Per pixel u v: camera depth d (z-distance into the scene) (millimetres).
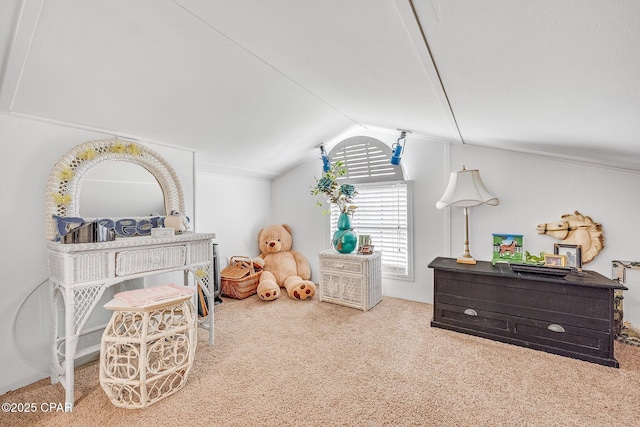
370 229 3578
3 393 1696
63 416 1482
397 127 2945
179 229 2281
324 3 976
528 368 1870
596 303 1926
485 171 2869
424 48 1061
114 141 2145
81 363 2018
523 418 1426
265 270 3785
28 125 1805
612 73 898
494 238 2680
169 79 1817
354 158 3633
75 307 1609
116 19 1324
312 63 1635
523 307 2166
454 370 1854
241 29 1389
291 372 1844
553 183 2549
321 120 2934
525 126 1732
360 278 2988
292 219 4211
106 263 1707
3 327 1719
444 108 1771
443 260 2756
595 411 1468
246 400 1579
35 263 1831
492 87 1265
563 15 685
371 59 1336
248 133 2770
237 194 3832
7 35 1257
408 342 2248
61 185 1909
